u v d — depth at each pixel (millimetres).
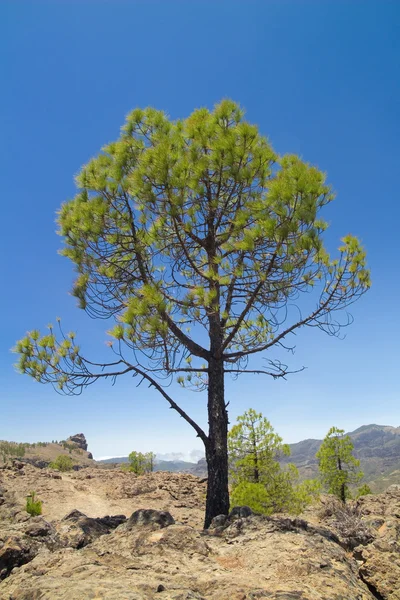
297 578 4844
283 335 10281
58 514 16750
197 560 5402
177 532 6102
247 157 9922
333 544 6430
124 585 4203
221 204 10203
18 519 12211
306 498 17609
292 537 6285
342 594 4531
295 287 10344
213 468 9180
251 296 9953
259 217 9250
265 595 4250
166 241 11211
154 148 9492
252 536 6445
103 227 10203
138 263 10500
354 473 27703
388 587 5270
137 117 10664
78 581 4383
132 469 37062
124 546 5805
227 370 10461
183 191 9383
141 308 8633
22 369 10062
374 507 13062
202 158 9875
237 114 10406
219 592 4293
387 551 6117
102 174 10203
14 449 172875
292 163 10266
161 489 23047
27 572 5273
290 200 8758
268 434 19328
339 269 10211
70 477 25938
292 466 18609
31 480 22453
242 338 12555
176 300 10203
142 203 10000
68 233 10531
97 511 18203
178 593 4070
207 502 9039
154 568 4977
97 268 10578
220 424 9523
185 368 9812
